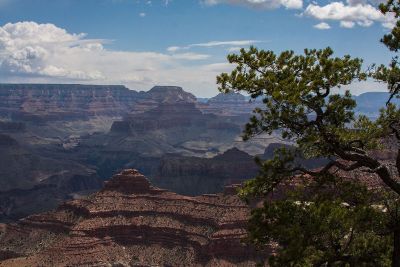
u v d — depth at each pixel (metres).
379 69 30.73
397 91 31.09
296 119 29.73
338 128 29.62
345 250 28.56
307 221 27.84
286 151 31.02
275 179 30.86
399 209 29.14
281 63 29.36
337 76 29.08
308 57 29.38
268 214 28.84
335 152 30.52
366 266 28.95
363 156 29.86
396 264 28.20
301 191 31.62
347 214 27.81
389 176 29.84
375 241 29.75
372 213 28.22
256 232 29.08
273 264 27.95
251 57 28.80
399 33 29.89
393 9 30.38
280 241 28.41
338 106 29.59
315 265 28.44
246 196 31.30
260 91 29.12
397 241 28.53
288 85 27.84
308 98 29.36
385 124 31.12
